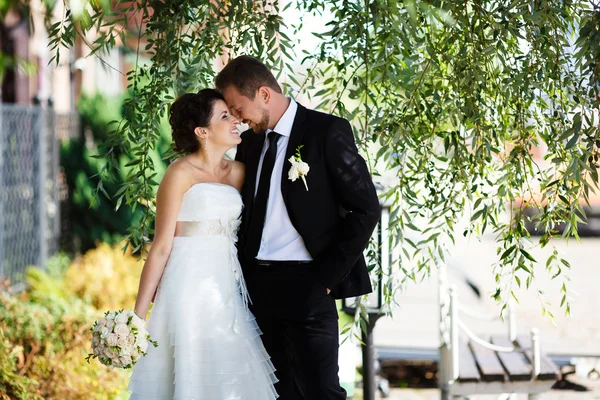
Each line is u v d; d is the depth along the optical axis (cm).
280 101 321
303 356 321
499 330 731
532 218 333
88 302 663
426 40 326
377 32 329
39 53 929
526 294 931
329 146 313
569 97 343
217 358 314
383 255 392
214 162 328
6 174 739
